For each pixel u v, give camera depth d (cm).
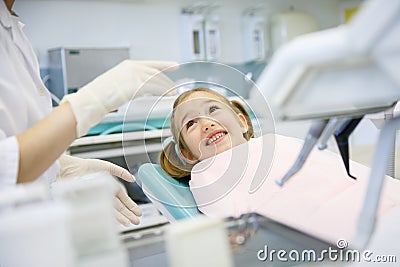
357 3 344
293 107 49
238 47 327
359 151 89
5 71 82
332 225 72
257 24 322
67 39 271
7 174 64
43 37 263
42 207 42
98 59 243
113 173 117
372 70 40
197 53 303
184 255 43
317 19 352
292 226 73
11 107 81
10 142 66
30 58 96
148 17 298
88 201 43
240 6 325
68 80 237
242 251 63
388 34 36
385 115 68
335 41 37
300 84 42
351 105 60
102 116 78
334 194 83
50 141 68
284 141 103
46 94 100
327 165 93
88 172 114
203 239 44
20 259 40
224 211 92
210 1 314
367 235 63
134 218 110
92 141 182
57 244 41
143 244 68
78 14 274
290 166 95
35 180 71
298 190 88
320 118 61
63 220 41
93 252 42
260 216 77
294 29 322
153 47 301
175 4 306
